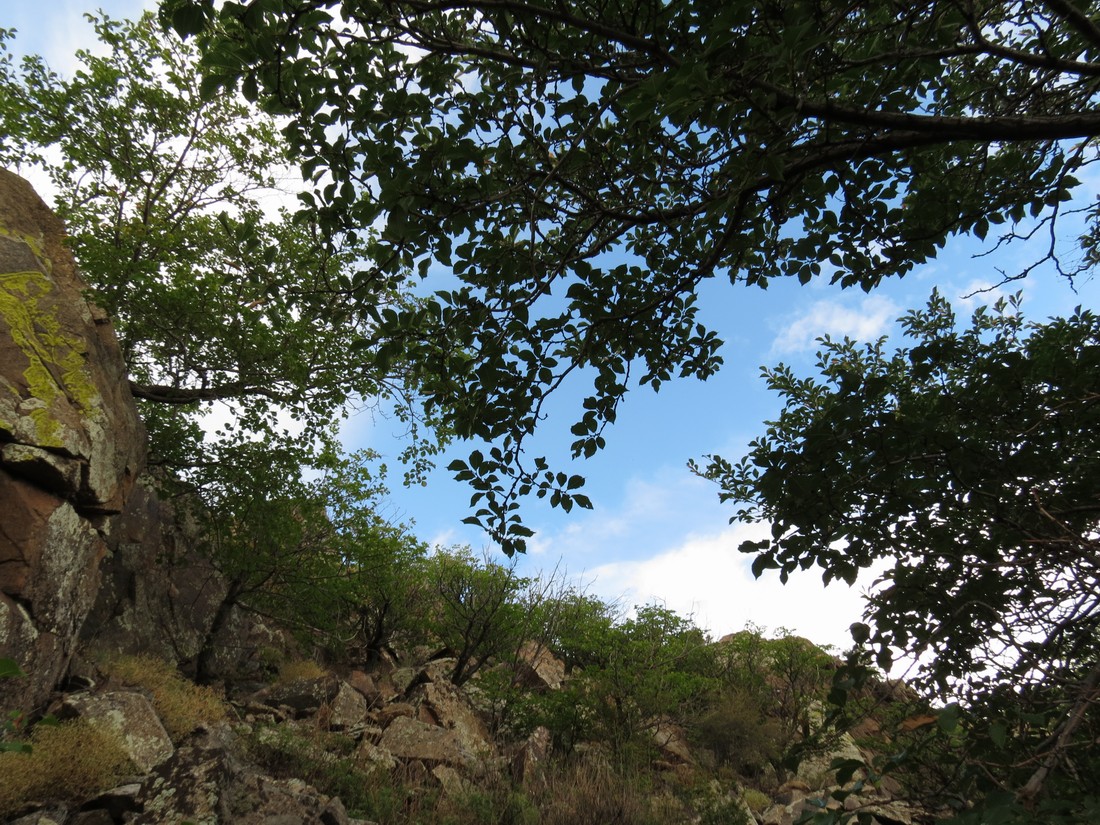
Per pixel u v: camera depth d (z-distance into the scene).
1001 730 1.71
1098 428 2.93
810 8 2.45
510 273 3.91
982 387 3.11
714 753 13.11
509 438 3.98
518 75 3.49
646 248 4.69
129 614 10.91
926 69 3.39
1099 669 1.79
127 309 10.38
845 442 2.69
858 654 2.23
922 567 2.68
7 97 11.18
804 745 2.40
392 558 13.78
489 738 11.55
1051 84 3.60
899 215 4.02
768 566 2.88
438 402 4.20
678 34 2.97
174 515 12.89
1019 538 2.63
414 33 3.14
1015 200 3.83
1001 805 1.52
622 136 3.73
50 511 7.27
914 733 2.20
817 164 3.01
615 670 12.47
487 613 14.44
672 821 8.87
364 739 9.73
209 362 11.20
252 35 2.85
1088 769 1.87
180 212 12.52
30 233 9.01
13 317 7.81
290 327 10.80
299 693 10.88
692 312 4.71
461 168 3.19
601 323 4.05
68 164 11.62
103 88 11.48
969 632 2.54
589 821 8.27
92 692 7.58
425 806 8.19
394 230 3.23
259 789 7.14
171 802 6.24
